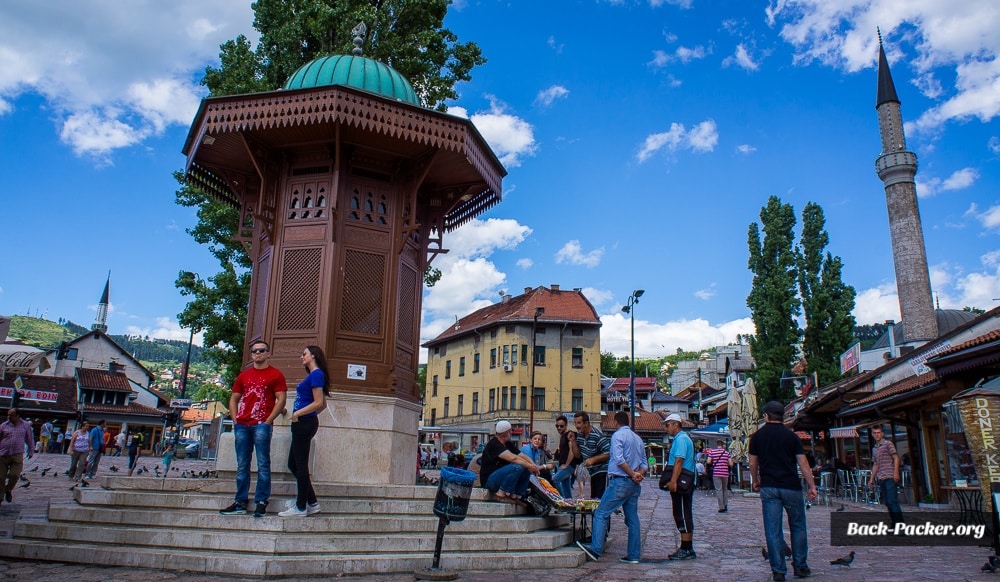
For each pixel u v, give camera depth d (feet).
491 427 176.76
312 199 33.60
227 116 30.99
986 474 23.67
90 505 24.67
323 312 31.50
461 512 20.58
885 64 193.98
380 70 35.99
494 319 182.80
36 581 17.97
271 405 24.09
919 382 56.18
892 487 36.42
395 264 34.14
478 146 34.73
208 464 108.99
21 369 188.96
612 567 24.03
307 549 20.92
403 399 33.14
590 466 31.55
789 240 141.08
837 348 130.52
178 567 19.81
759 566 24.89
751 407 80.94
